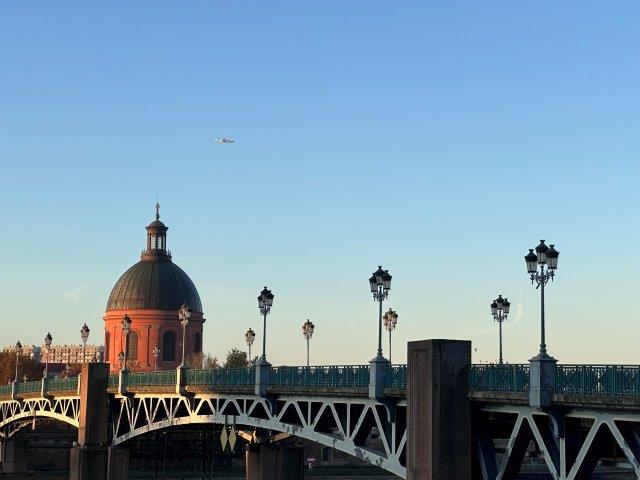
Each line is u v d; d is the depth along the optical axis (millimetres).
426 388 50375
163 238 195125
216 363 192125
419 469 50531
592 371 42688
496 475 49312
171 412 86062
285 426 67312
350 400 59719
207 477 146000
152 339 186875
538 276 46969
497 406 48781
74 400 108000
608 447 45281
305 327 88938
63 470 160375
